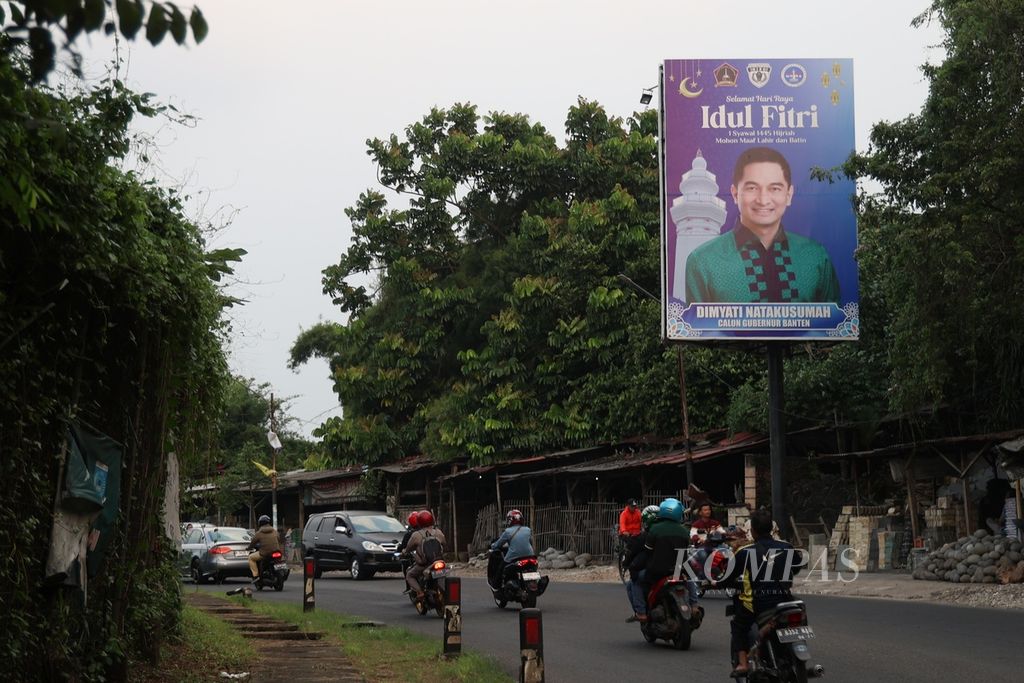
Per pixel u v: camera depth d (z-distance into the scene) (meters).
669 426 34.31
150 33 3.84
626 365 37.25
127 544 9.59
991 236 20.30
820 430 28.64
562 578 29.02
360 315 49.34
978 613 15.99
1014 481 21.53
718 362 33.62
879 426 27.66
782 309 26.84
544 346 40.41
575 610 18.27
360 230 47.59
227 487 43.16
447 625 12.34
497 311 44.31
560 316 40.28
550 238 42.00
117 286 8.31
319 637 15.07
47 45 4.03
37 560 7.81
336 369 47.47
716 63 27.31
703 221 27.02
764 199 27.00
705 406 33.66
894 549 24.62
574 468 33.81
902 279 23.52
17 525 7.26
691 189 27.08
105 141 7.60
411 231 47.53
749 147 27.11
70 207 7.17
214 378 11.42
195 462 12.91
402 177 47.44
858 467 29.23
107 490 8.62
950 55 21.19
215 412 11.86
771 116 27.16
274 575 25.44
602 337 38.56
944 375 22.00
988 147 19.81
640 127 47.91
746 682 9.78
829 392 29.06
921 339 21.95
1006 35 19.73
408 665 11.89
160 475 10.17
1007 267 20.47
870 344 29.41
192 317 9.70
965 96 20.28
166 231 9.38
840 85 27.22
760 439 29.52
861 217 23.36
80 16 3.84
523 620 8.98
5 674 7.16
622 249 40.41
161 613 11.27
